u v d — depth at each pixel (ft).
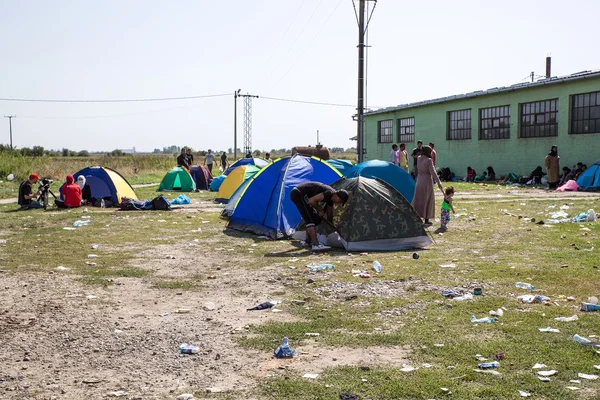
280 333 17.78
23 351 16.49
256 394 13.29
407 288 22.95
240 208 42.32
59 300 22.08
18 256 31.40
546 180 85.51
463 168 111.04
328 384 13.70
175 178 81.20
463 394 12.94
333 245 33.78
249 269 27.71
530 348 15.75
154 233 40.04
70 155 352.90
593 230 36.86
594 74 80.59
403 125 130.41
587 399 12.52
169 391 13.61
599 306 19.39
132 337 17.66
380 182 33.96
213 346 16.76
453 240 34.94
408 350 15.98
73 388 13.88
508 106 99.55
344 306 20.70
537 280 23.65
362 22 84.79
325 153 105.91
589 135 83.30
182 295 22.88
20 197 55.88
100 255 31.68
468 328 17.70
